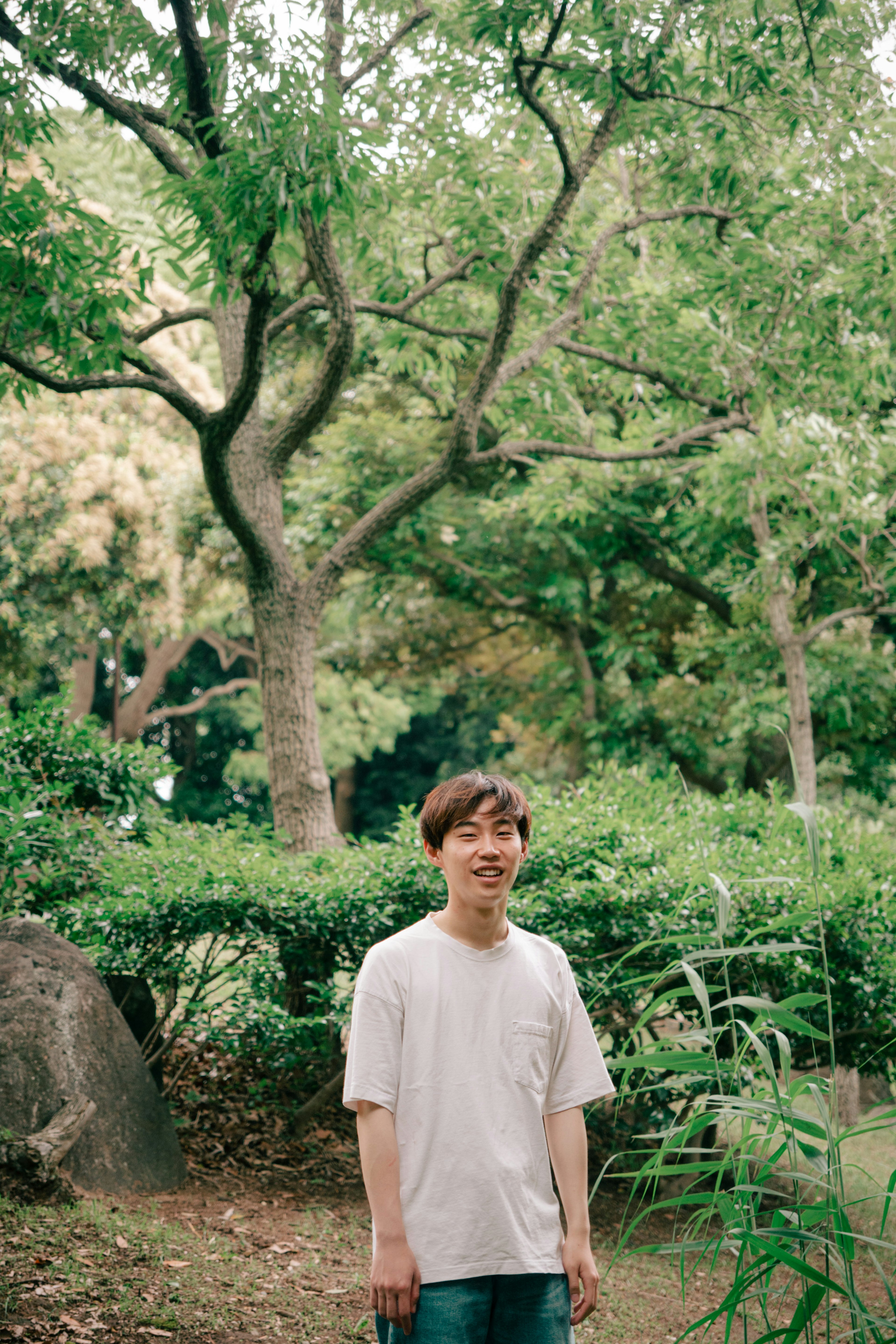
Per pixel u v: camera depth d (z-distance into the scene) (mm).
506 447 8352
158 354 15141
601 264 10547
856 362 8383
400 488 8242
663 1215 5582
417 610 16516
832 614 12148
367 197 6777
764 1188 2338
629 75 6699
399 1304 1802
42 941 4969
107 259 6195
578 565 13891
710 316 8492
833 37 7078
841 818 6973
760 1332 3840
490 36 6613
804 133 8062
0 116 5926
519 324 9609
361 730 25625
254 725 27578
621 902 5414
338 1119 6102
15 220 5973
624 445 11477
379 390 13977
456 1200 1857
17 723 6645
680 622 14477
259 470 8141
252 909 5352
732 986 5719
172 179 5672
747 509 8875
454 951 2010
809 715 9164
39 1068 4465
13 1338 2912
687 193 8594
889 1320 2285
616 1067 2516
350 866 5664
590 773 14367
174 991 5500
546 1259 1899
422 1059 1928
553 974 2084
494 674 17734
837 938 5719
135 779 6824
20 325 6781
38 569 14477
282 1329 3314
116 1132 4629
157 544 14977
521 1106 1940
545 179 9016
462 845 2018
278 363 14320
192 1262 3750
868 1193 5398
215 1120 5711
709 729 13836
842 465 7793
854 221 8125
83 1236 3791
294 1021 5199
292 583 7992
